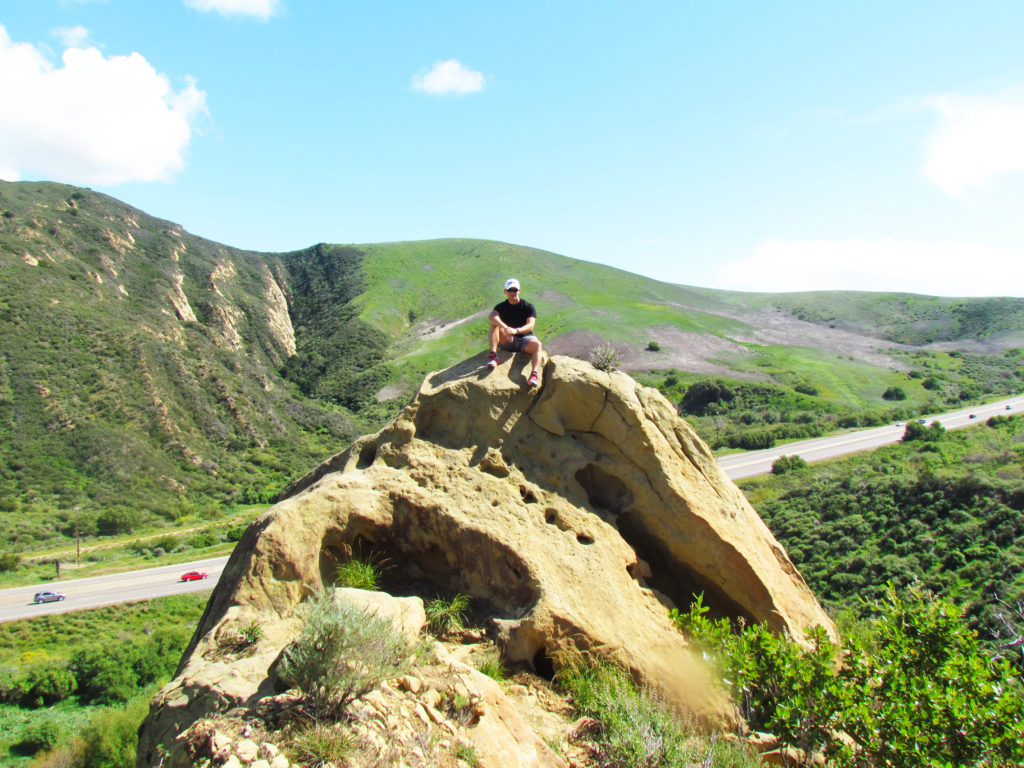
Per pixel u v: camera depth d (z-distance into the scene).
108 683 34.28
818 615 9.09
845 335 156.38
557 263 199.12
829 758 6.45
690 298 190.62
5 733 30.86
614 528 8.27
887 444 60.38
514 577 7.55
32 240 101.12
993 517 28.66
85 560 53.03
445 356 134.50
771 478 53.00
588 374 8.88
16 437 67.88
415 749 4.54
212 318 128.75
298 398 116.75
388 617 5.46
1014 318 143.62
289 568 7.25
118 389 79.12
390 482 8.27
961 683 6.49
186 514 67.12
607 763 5.65
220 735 4.38
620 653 7.05
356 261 195.62
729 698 6.99
